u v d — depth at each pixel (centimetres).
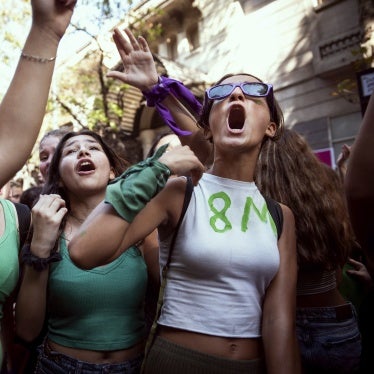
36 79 103
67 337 162
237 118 138
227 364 119
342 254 187
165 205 125
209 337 121
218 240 123
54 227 160
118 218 109
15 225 156
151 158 117
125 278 168
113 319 164
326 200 185
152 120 1219
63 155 197
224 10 1100
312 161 195
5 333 170
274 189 185
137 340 168
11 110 102
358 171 89
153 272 181
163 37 1265
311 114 923
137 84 162
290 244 143
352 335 178
